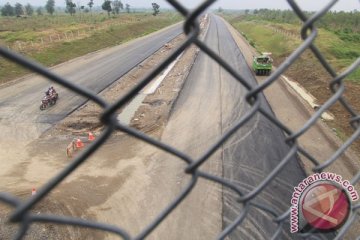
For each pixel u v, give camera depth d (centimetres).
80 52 3528
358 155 1259
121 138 1377
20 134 1465
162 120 1614
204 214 927
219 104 1825
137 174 1133
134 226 904
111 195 1027
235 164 1185
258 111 149
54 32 4272
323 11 144
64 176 103
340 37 3875
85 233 858
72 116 1652
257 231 855
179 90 2075
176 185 1070
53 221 103
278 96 1969
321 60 161
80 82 2355
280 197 992
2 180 1119
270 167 1173
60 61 3070
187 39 118
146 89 2083
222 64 132
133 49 3828
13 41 3528
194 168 141
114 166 1183
